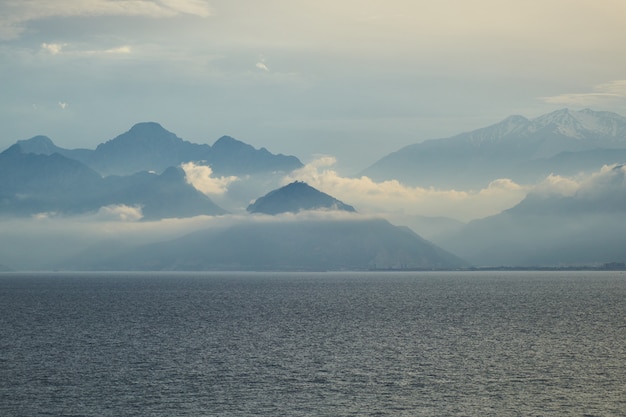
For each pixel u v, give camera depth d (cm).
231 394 8575
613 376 9494
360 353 11331
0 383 9106
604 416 7681
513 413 7794
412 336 13362
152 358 10888
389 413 7794
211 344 12344
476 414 7769
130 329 14625
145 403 8169
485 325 15200
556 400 8294
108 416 7675
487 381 9225
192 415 7731
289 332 14038
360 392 8675
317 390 8762
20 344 12350
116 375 9594
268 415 7738
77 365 10294
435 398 8394
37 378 9406
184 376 9538
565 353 11281
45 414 7744
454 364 10344
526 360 10656
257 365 10288
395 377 9456
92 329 14638
